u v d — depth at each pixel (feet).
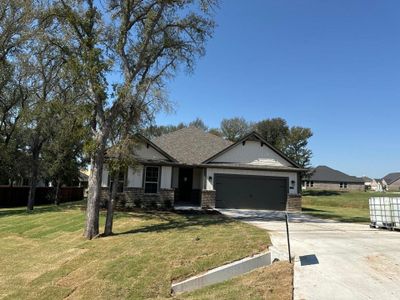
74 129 55.52
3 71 84.58
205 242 39.70
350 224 58.75
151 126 55.11
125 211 72.28
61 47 53.16
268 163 86.28
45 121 76.28
